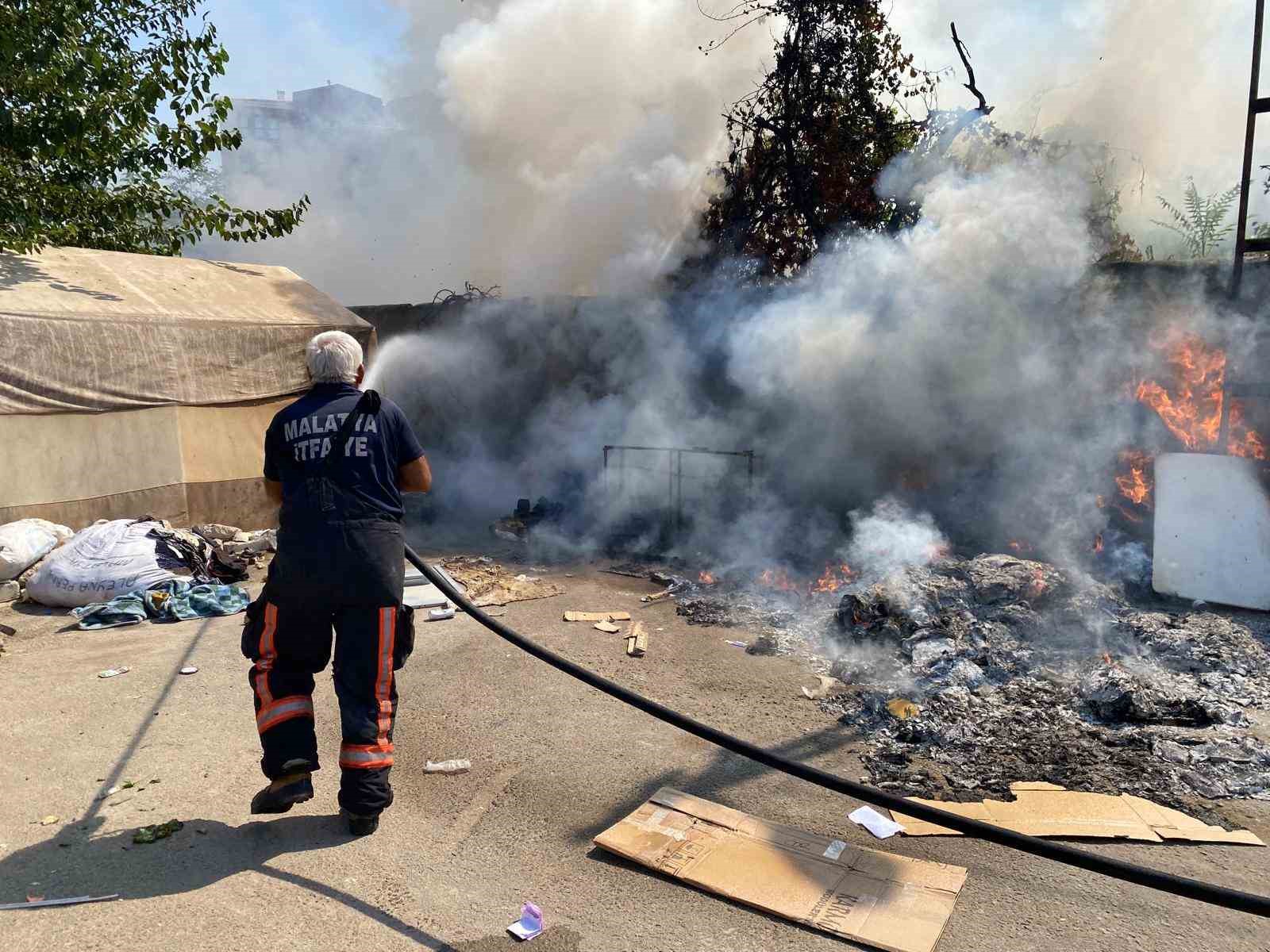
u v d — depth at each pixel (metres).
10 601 6.49
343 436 3.00
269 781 3.53
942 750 3.83
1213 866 2.91
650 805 3.25
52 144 9.55
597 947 2.48
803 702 4.43
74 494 7.59
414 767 3.70
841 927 2.52
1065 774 3.55
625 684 4.71
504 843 3.07
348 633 3.02
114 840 3.05
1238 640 4.92
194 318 8.27
